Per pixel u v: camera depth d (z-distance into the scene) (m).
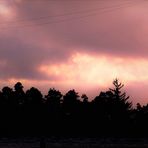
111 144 42.75
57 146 36.66
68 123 104.94
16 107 108.50
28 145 41.31
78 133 102.00
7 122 101.06
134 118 99.12
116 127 96.06
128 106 98.75
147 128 94.75
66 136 90.25
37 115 106.62
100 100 103.69
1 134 97.12
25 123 103.69
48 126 105.25
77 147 36.94
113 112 98.06
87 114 103.81
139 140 60.56
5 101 109.12
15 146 39.53
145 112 100.81
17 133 100.06
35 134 100.62
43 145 28.22
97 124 100.00
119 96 99.56
